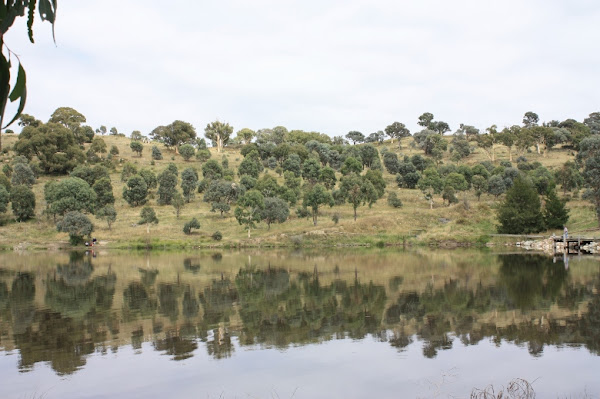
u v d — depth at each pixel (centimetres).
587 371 1274
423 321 1877
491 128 12319
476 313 1994
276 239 6169
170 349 1556
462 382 1211
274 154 11269
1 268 4016
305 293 2583
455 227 6488
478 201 8056
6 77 314
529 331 1691
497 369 1305
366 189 6931
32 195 7250
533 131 12081
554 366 1319
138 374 1320
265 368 1353
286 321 1923
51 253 5553
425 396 1129
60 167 9812
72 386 1241
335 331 1756
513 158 12106
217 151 13588
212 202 7625
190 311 2142
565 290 2494
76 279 3297
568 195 7800
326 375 1288
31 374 1333
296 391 1180
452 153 12506
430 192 7694
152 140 14912
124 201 8475
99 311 2173
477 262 3994
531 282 2795
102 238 6369
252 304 2286
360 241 6153
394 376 1269
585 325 1753
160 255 5159
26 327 1886
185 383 1250
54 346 1611
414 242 6125
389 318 1941
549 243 5322
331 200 6894
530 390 1148
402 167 9806
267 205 6600
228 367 1365
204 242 6166
